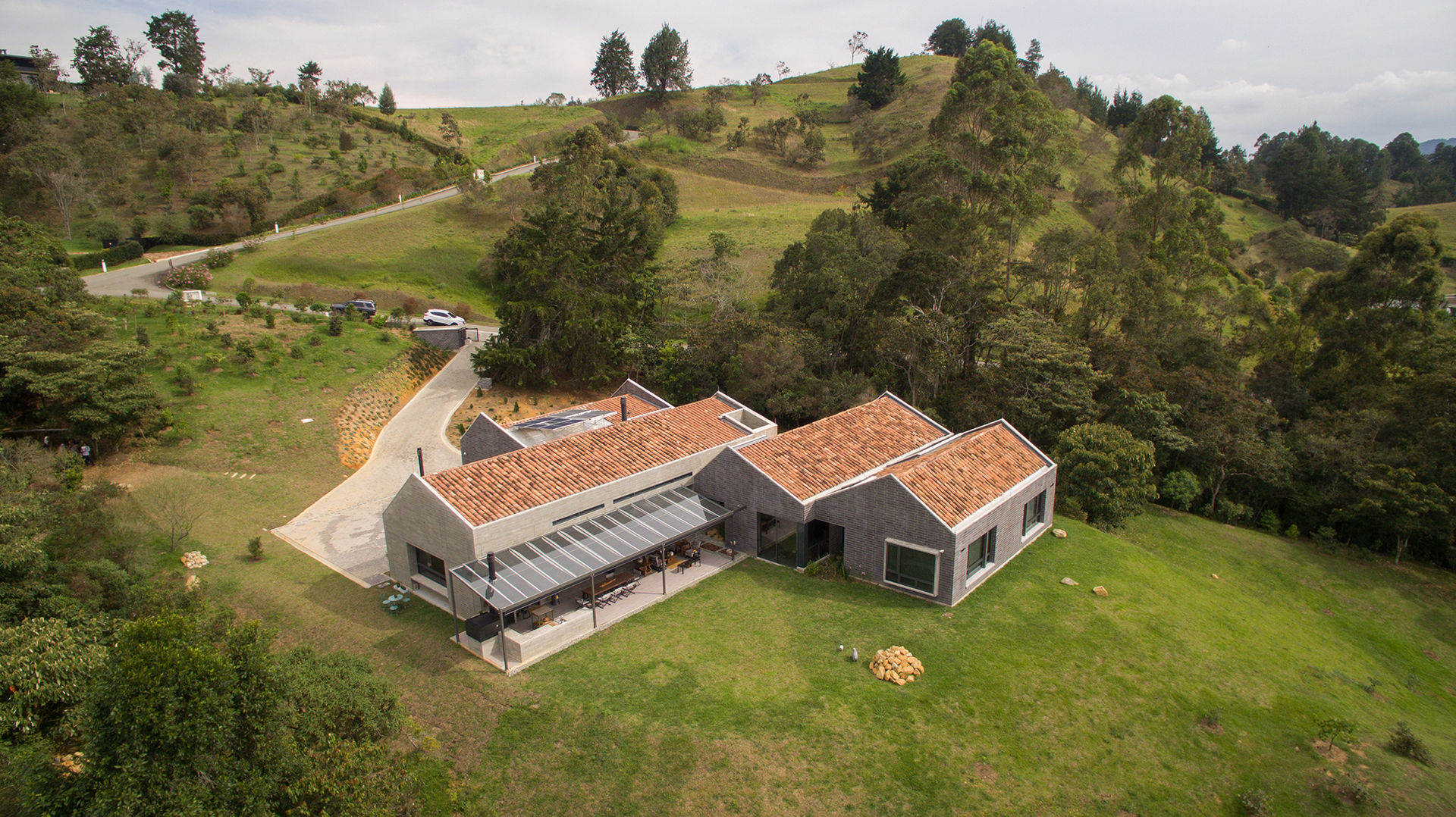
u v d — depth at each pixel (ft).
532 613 97.19
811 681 83.82
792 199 402.72
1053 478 128.47
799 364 184.65
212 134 390.63
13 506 82.53
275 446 148.97
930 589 101.96
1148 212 248.32
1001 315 192.13
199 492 128.98
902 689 82.38
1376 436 162.71
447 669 86.38
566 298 197.47
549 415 136.56
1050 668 87.15
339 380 180.24
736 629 94.99
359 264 285.43
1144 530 156.04
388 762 61.72
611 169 346.33
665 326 220.84
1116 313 203.72
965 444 121.19
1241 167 505.66
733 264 260.62
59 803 49.96
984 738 75.87
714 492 121.39
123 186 326.85
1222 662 93.66
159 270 258.78
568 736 75.41
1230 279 305.32
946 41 645.92
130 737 48.85
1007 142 231.71
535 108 595.47
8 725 63.98
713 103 520.42
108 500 110.32
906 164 273.13
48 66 428.56
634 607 100.73
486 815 67.21
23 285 174.70
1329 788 73.05
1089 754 74.95
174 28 529.86
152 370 163.53
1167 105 242.37
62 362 133.59
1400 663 118.52
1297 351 210.79
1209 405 176.24
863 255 221.66
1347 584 144.15
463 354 227.61
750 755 72.54
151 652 49.32
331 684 66.85
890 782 70.03
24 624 71.46
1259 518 171.12
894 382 194.80
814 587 106.52
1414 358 173.17
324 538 121.19
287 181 352.49
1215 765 75.25
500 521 95.96
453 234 320.91
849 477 120.57
